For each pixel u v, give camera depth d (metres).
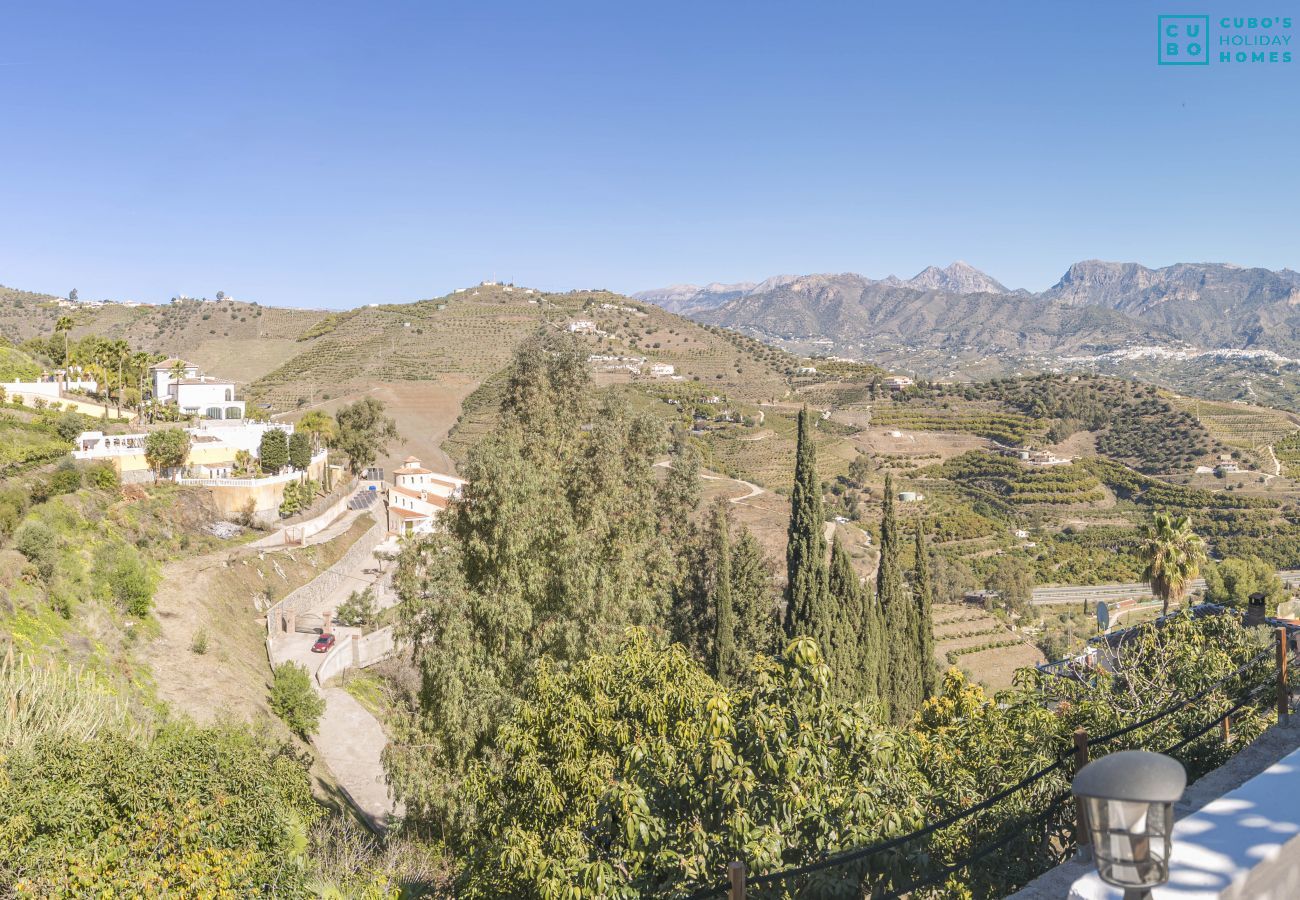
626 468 36.50
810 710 11.56
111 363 90.44
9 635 30.84
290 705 40.09
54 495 48.25
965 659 72.75
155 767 17.98
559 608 27.11
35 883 14.34
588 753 14.33
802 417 43.31
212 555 57.75
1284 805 5.16
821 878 9.48
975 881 9.99
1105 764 4.08
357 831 27.22
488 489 26.27
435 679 25.44
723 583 43.00
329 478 88.88
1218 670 15.59
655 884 11.02
